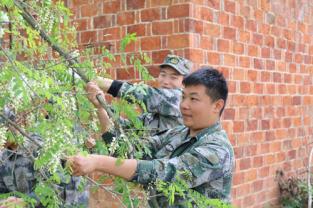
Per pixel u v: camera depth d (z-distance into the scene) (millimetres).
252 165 5703
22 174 2836
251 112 5645
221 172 2453
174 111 3191
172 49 4750
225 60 5180
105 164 2188
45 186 2121
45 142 1856
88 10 5188
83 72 2316
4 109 1996
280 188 6152
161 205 2559
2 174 2865
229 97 5285
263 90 5824
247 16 5500
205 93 2551
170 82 3857
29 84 1790
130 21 4961
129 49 4957
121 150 2301
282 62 6145
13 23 2092
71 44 2432
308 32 6656
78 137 2145
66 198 2883
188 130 2742
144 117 3338
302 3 6504
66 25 2375
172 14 4750
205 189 2477
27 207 2330
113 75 4973
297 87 6469
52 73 2119
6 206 2098
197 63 4773
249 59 5559
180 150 2662
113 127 2453
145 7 4883
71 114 2090
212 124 2590
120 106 2375
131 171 2268
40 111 1975
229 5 5219
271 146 6008
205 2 4879
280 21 6070
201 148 2447
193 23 4730
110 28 5070
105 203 4766
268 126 5941
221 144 2492
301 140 6578
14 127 1983
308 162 6141
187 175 2373
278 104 6109
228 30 5211
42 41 2305
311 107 6770
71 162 2033
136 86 2488
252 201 5715
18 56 2260
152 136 2852
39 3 2309
